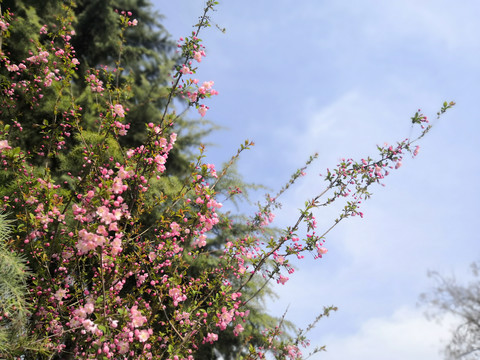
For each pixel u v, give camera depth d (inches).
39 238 148.2
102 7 286.8
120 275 136.5
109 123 147.6
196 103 142.6
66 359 140.6
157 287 144.3
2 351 113.1
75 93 241.8
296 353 160.9
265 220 198.5
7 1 243.0
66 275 149.0
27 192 133.3
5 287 115.2
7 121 203.9
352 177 164.4
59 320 138.6
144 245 149.7
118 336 126.0
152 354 138.6
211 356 244.1
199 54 142.5
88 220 115.3
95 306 119.1
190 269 225.3
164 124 147.9
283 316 164.4
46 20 262.8
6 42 225.6
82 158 202.7
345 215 154.3
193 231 144.6
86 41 293.4
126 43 322.7
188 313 141.9
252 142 147.4
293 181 197.3
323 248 144.6
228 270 166.6
